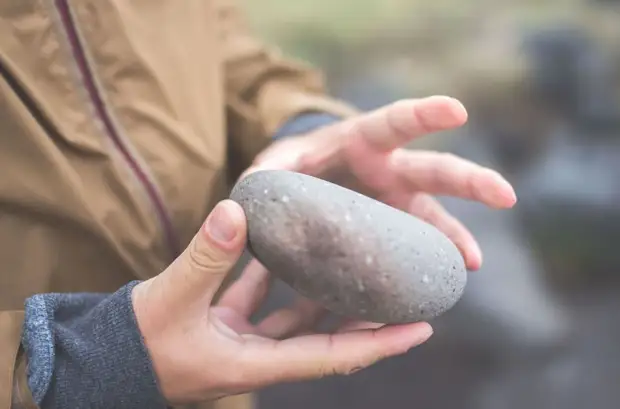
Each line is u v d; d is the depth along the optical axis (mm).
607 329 999
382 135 497
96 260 496
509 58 1244
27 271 470
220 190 563
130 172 506
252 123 632
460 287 418
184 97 546
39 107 466
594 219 1106
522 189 1133
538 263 1078
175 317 396
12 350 419
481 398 947
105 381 401
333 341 414
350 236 384
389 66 1259
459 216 1000
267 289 516
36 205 460
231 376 409
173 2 560
